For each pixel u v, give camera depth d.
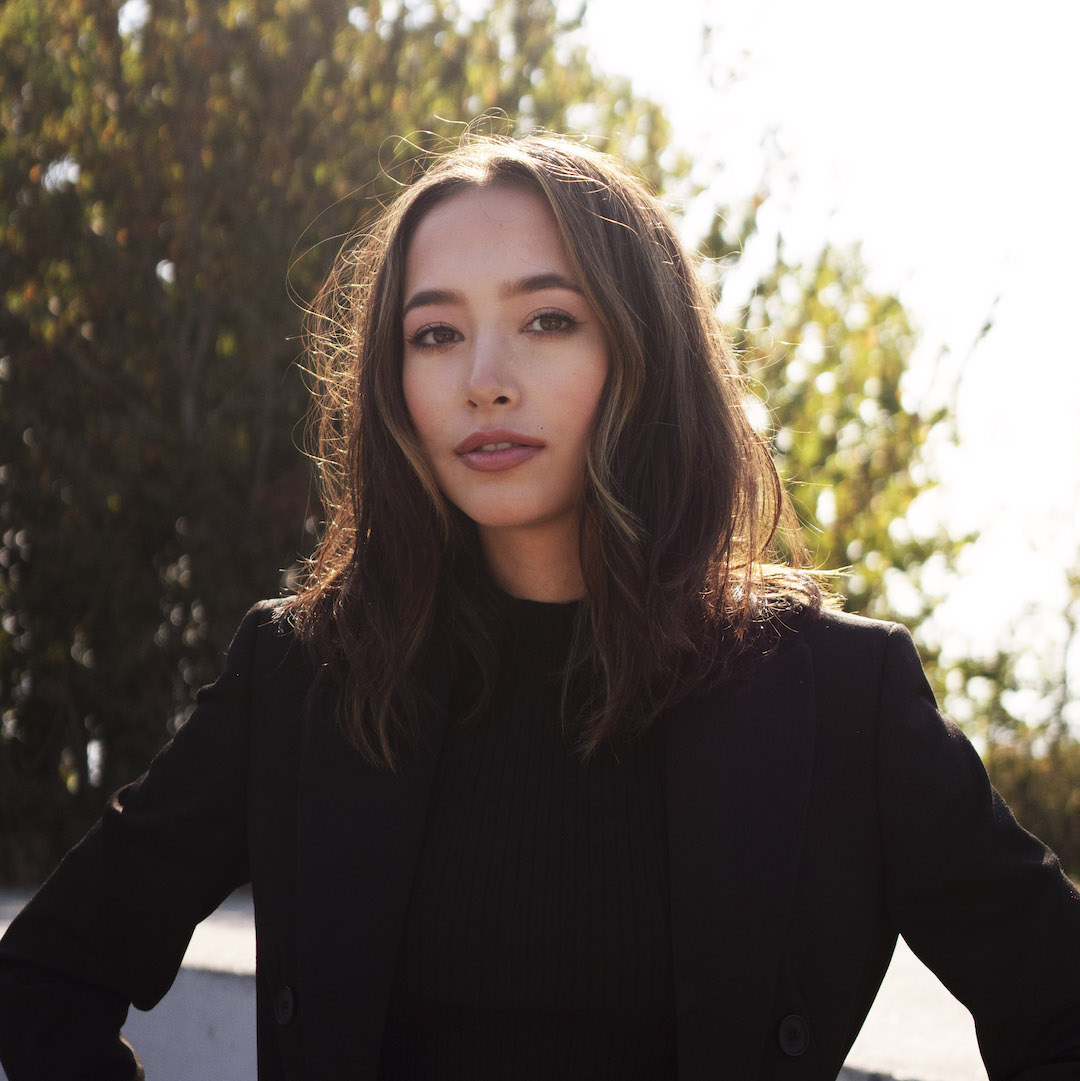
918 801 1.30
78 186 5.44
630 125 5.78
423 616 1.44
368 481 1.49
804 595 1.46
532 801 1.37
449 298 1.37
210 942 2.50
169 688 5.43
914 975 2.46
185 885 1.46
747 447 1.53
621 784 1.37
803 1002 1.27
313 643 1.48
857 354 5.97
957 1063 1.86
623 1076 1.30
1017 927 1.26
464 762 1.41
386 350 1.44
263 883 1.42
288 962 1.37
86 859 1.47
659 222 1.48
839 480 5.87
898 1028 2.07
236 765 1.48
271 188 5.39
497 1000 1.30
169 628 5.36
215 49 5.41
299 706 1.47
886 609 5.99
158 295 5.45
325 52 5.51
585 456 1.38
